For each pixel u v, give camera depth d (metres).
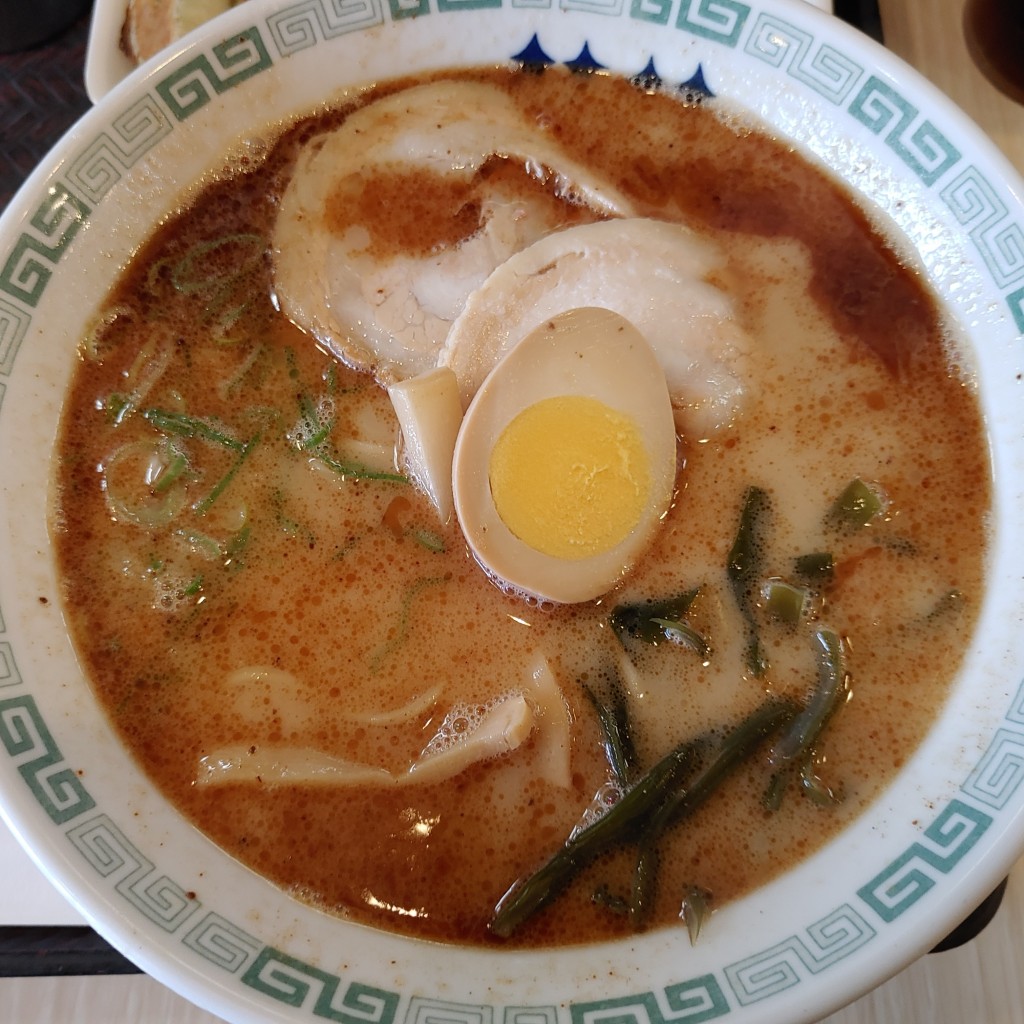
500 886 0.18
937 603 0.19
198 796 0.19
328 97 0.22
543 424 0.20
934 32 0.27
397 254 0.22
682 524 0.21
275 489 0.21
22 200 0.20
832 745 0.19
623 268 0.21
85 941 0.20
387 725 0.19
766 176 0.22
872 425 0.21
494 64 0.22
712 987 0.17
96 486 0.20
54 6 0.26
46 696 0.19
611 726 0.19
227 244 0.22
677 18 0.22
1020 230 0.20
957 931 0.20
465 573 0.20
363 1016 0.16
